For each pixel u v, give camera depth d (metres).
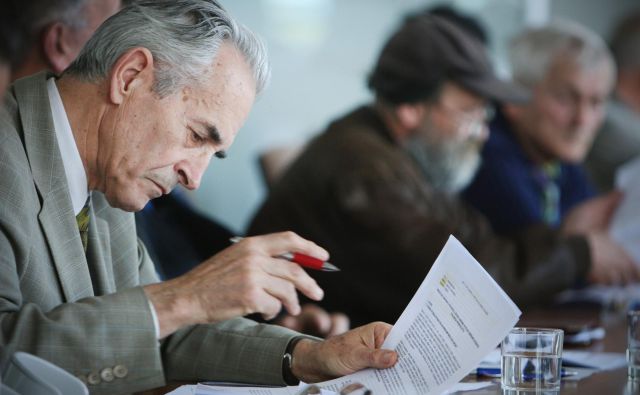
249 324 2.84
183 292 2.38
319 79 6.63
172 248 4.18
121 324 2.32
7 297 2.36
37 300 2.49
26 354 1.99
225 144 2.66
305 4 6.62
